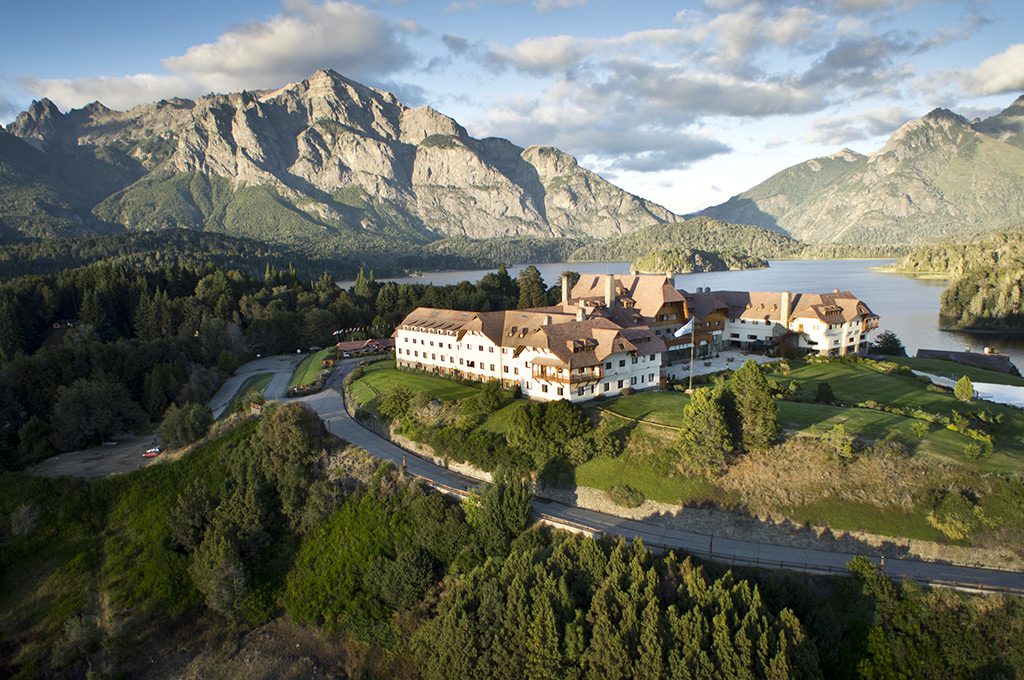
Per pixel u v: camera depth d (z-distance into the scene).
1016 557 53.25
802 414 76.00
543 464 69.94
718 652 44.03
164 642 60.75
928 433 69.69
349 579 63.09
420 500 66.12
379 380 107.12
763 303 125.69
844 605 49.50
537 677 47.62
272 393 111.81
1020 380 105.00
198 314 153.00
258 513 69.38
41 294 152.88
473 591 54.28
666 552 54.66
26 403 95.94
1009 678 44.62
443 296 173.50
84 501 74.69
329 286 198.38
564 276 128.50
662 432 72.00
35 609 62.97
